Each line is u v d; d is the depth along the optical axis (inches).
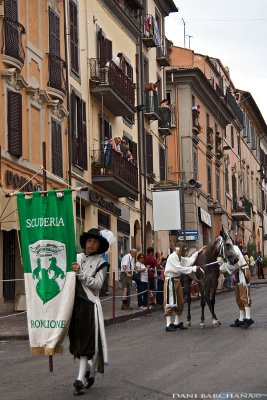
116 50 1558.8
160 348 629.9
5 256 1028.5
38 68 1149.1
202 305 813.9
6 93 1024.9
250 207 2999.5
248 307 791.7
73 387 445.7
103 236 438.9
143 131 1696.6
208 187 2320.4
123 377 476.4
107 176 1364.4
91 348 424.8
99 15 1454.2
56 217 435.8
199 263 813.9
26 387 452.1
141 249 1662.2
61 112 1222.3
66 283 430.0
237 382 451.2
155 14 1883.6
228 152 2699.3
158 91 1919.3
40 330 431.8
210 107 2373.3
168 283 794.2
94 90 1380.4
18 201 443.2
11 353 652.1
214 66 2413.9
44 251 434.9
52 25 1204.5
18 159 1047.6
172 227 1467.8
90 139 1380.4
